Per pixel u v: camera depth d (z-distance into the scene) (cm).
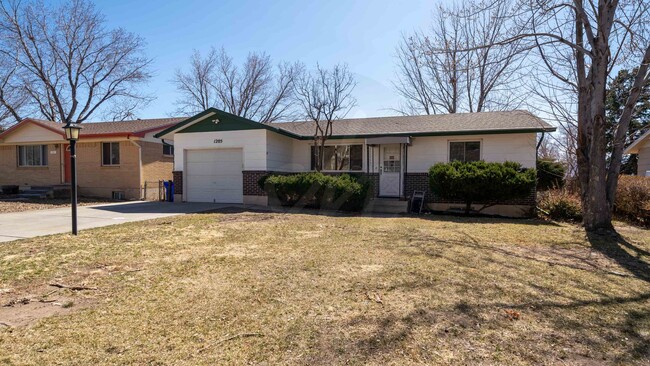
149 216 963
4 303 343
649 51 725
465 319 312
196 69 3192
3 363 236
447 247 600
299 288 388
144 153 1573
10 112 2564
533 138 1143
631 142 1388
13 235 679
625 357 253
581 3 748
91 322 300
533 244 635
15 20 2361
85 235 678
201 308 331
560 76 858
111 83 2753
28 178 1727
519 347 265
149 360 242
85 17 2556
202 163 1364
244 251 559
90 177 1617
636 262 520
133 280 412
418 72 2197
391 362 243
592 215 776
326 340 273
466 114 1416
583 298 366
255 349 259
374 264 487
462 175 1043
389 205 1187
